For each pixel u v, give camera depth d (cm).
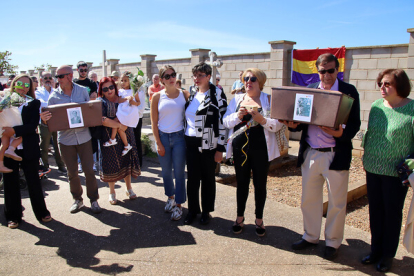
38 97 623
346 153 296
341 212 303
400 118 277
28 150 369
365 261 299
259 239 349
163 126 389
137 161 462
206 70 357
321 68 289
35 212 393
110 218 409
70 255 325
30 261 314
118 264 307
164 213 423
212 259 312
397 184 281
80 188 430
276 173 687
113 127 416
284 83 980
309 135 311
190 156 375
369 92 820
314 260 307
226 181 594
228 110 354
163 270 296
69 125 376
